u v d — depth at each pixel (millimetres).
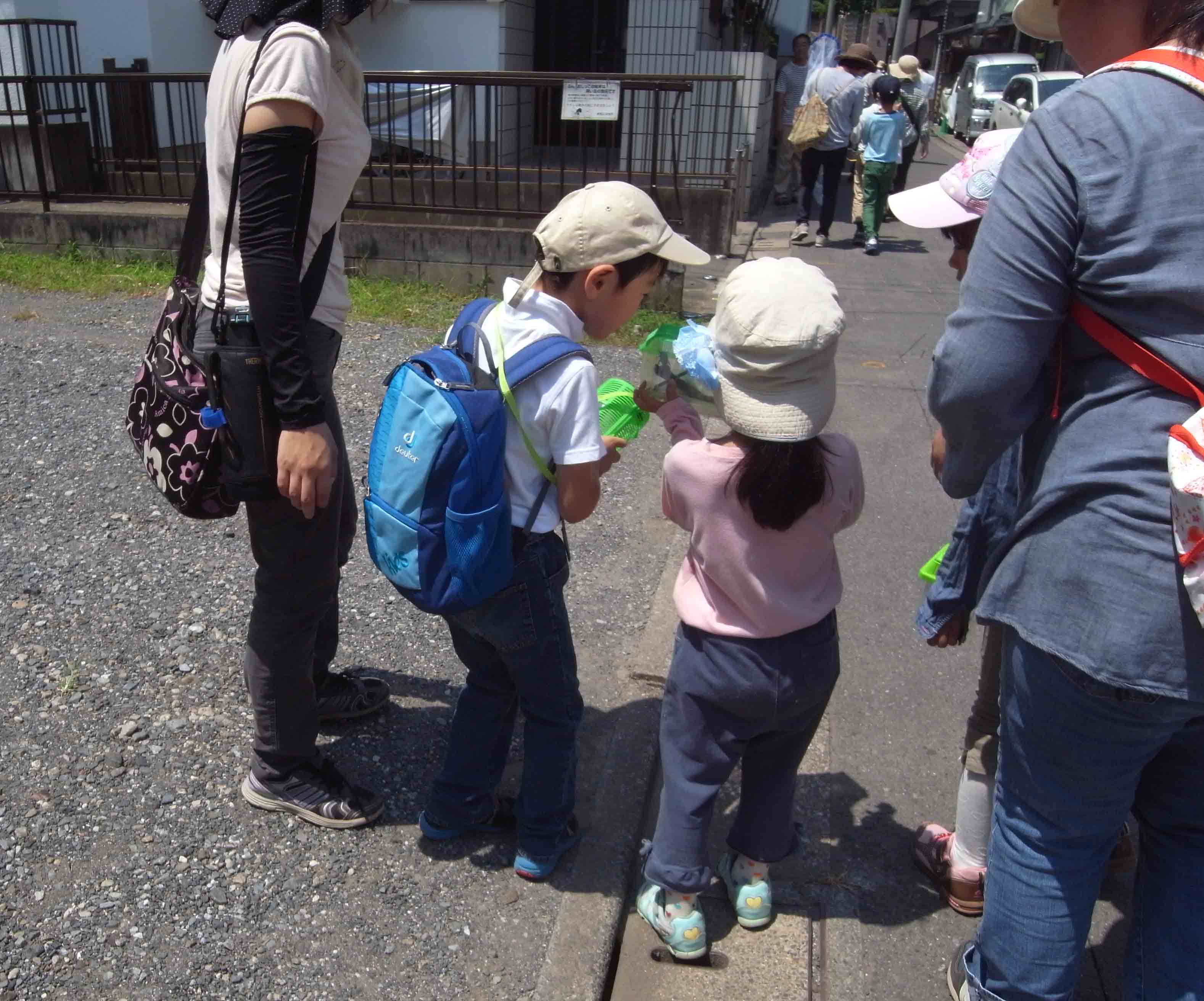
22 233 8312
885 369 6531
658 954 2342
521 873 2445
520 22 11141
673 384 2227
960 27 33031
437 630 3461
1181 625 1485
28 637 3271
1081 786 1697
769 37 15656
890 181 10039
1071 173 1475
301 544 2307
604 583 3799
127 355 6023
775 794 2330
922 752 3016
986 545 2191
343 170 2225
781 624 2096
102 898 2322
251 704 2996
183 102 10102
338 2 2102
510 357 2105
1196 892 1763
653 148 7672
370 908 2354
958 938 2396
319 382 2350
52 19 9102
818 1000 2238
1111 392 1524
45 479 4422
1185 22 1471
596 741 2945
